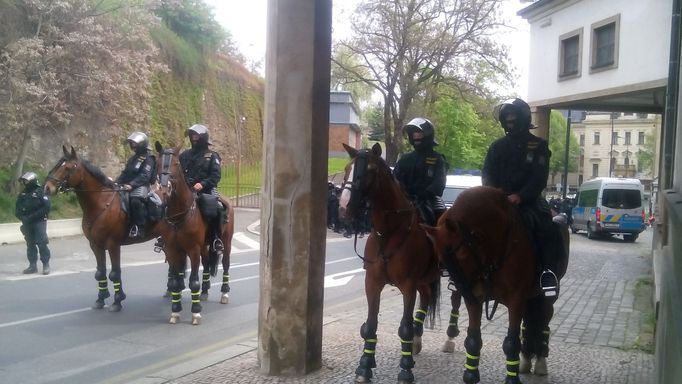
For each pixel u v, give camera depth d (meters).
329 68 6.59
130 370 7.16
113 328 9.06
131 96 22.84
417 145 7.25
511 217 5.83
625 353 7.96
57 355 7.68
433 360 7.43
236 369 6.81
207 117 34.62
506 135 6.50
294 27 6.33
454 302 7.78
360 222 6.83
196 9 33.56
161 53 30.27
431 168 7.21
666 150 12.34
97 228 9.88
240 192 34.09
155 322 9.50
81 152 22.11
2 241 17.72
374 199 6.20
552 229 6.28
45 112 19.97
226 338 8.70
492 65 28.64
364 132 55.97
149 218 10.41
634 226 32.81
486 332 9.03
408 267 6.33
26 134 19.59
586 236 36.94
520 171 6.32
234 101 38.22
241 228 25.91
